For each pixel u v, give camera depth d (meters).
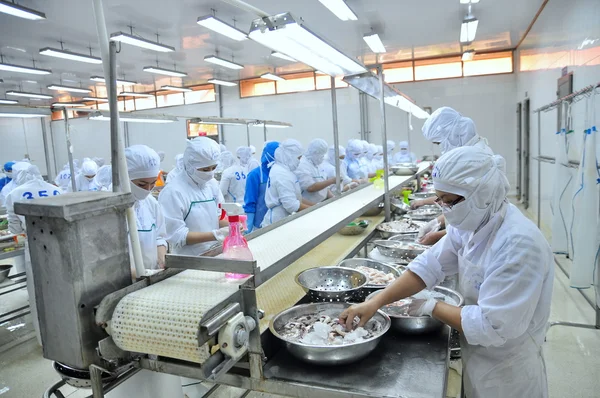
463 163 1.08
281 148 3.76
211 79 9.84
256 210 3.92
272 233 1.68
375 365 1.13
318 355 1.06
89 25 6.04
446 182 1.09
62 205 0.89
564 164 3.66
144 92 11.97
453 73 9.16
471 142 2.77
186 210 2.41
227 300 0.95
